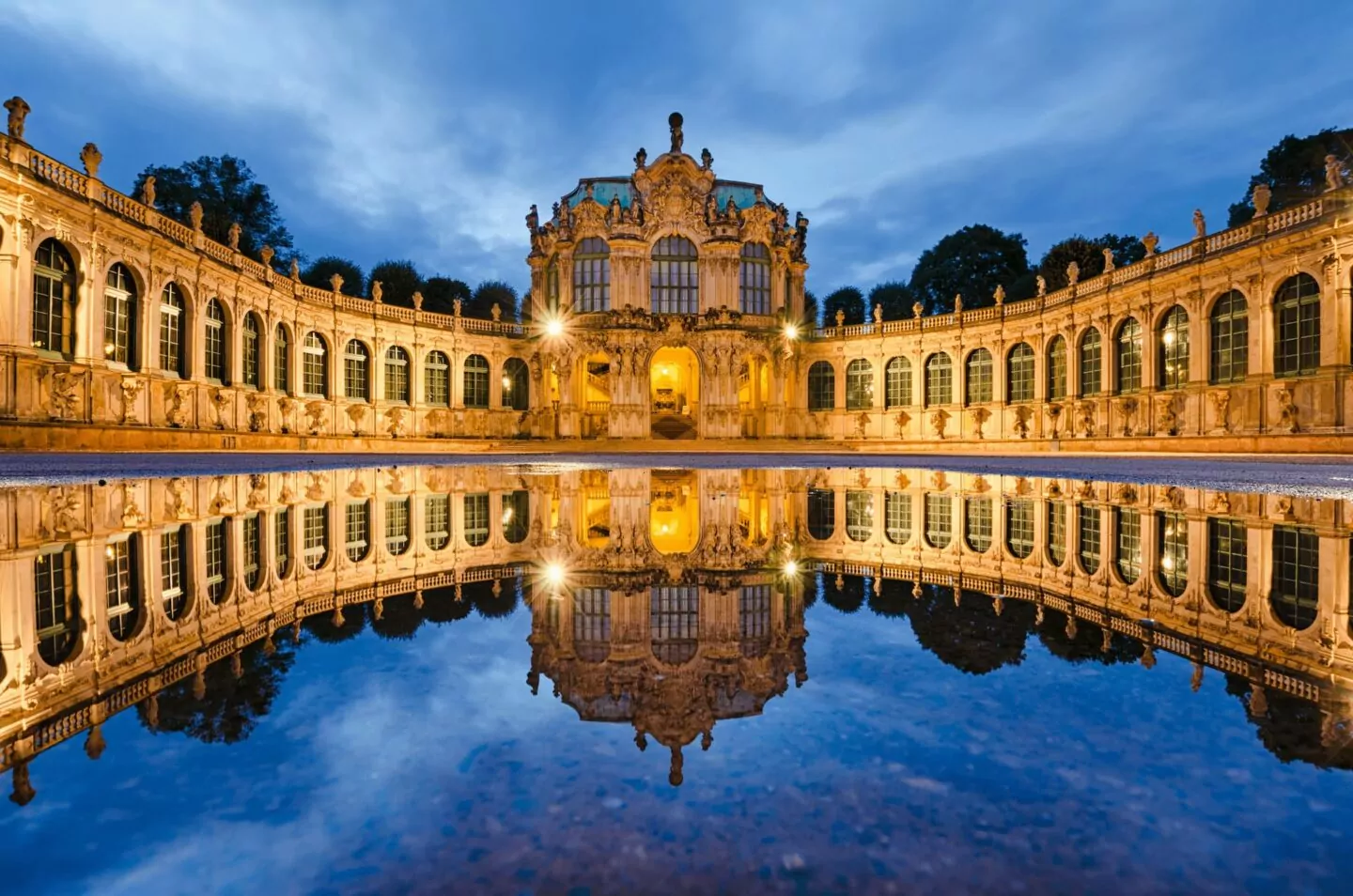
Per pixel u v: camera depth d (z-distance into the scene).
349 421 48.00
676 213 56.69
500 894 1.09
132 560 5.45
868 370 56.44
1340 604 3.95
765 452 50.25
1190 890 1.08
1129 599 4.06
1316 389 30.03
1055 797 1.47
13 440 23.81
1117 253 61.47
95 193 28.03
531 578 4.86
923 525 8.46
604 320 54.19
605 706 2.13
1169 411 37.12
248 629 3.25
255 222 60.09
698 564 5.51
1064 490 13.42
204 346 34.84
